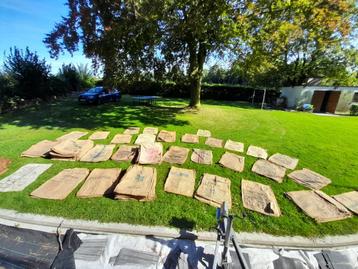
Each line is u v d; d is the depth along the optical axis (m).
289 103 20.84
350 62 20.28
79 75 27.73
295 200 4.50
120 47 10.05
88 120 10.24
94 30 9.34
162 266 2.90
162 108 14.08
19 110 12.56
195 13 8.85
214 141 7.83
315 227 3.77
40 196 4.20
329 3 9.09
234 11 8.69
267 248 3.31
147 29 9.31
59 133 8.11
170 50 11.36
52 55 10.21
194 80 13.24
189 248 3.20
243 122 11.12
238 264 2.98
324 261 3.12
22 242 3.11
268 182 5.21
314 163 6.42
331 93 19.47
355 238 3.59
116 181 4.79
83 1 8.98
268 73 22.69
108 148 6.68
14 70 13.80
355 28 16.67
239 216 3.88
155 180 4.84
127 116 11.30
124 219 3.69
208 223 3.70
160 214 3.85
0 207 3.89
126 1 7.93
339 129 10.92
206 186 4.80
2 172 5.08
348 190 5.01
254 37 9.12
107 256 2.99
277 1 7.93
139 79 11.86
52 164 5.54
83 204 4.02
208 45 10.47
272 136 8.91
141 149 6.21
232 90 24.17
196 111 13.35
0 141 7.06
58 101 16.75
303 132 9.86
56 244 3.10
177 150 6.75
